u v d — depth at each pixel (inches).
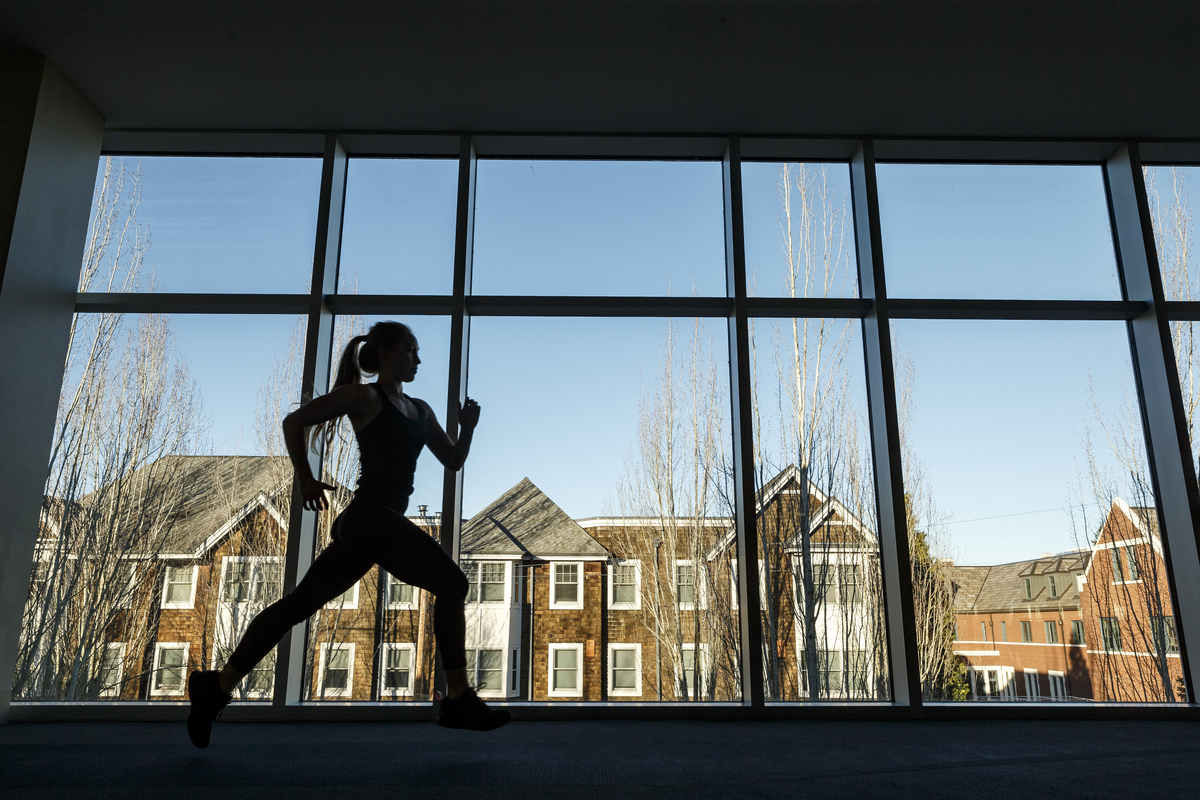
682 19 131.7
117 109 154.6
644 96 151.4
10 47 138.3
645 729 116.6
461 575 89.5
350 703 130.8
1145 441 149.6
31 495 136.3
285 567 135.6
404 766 82.4
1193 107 152.4
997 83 146.3
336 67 143.3
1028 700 136.0
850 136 162.7
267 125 159.8
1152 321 150.6
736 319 150.9
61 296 144.9
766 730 115.6
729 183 161.8
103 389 147.6
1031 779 75.5
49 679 132.9
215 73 144.6
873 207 157.1
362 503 87.1
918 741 103.1
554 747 97.0
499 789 69.2
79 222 149.7
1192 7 126.3
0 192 132.9
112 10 128.7
